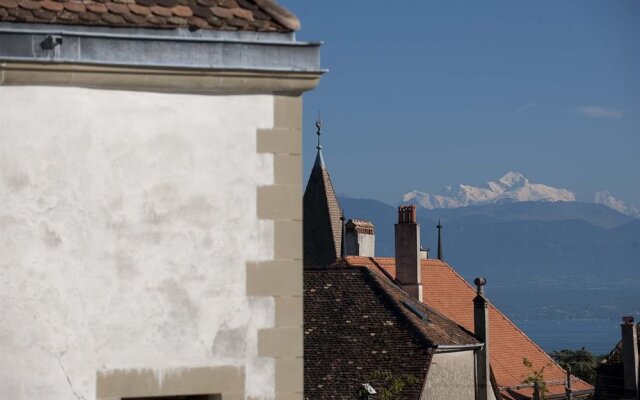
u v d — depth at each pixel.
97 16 22.81
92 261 22.19
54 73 22.11
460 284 114.00
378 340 74.62
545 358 109.25
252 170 23.16
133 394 22.22
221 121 23.06
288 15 23.67
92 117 22.39
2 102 22.02
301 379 23.09
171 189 22.70
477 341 81.44
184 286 22.64
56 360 21.88
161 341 22.45
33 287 21.91
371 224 117.69
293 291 23.17
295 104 23.47
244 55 23.09
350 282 79.69
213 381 22.66
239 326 22.86
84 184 22.28
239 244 22.98
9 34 21.94
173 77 22.72
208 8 23.55
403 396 71.00
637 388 101.75
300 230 23.33
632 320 102.44
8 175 21.95
